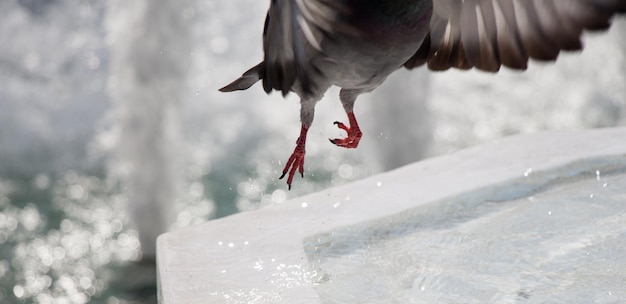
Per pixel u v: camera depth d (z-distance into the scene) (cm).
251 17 1448
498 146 585
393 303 396
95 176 1102
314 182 1097
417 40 287
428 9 284
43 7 1468
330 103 1273
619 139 587
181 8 962
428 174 545
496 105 1334
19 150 1167
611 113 1295
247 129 1252
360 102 1036
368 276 423
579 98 1335
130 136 955
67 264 871
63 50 1414
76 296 808
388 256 448
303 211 495
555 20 286
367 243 462
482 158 565
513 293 406
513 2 296
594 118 1286
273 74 289
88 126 1238
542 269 431
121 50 966
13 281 834
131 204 948
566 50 286
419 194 514
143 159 947
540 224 482
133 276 847
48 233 944
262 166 1142
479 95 1359
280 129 1253
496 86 1380
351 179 1100
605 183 532
